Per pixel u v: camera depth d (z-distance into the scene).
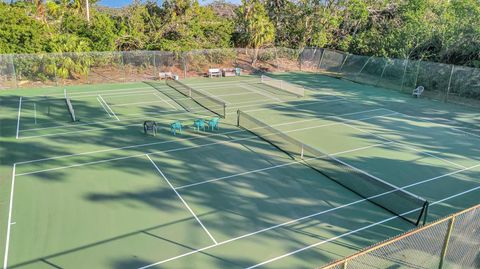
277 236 11.08
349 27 46.06
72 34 35.03
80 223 11.52
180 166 15.81
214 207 12.62
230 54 41.09
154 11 41.28
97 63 34.62
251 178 14.80
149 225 11.50
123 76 35.22
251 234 11.15
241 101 27.47
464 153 18.14
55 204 12.58
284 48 43.50
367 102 28.08
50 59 31.39
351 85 34.78
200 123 20.56
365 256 9.39
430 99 29.53
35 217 11.78
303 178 14.85
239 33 43.66
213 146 18.12
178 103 26.36
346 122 22.81
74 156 16.62
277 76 38.78
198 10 41.62
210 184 14.24
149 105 25.64
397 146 18.88
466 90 27.78
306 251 10.40
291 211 12.46
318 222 11.86
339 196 13.48
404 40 35.50
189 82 34.66
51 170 15.16
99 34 35.81
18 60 30.52
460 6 37.94
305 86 33.78
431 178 15.27
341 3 43.38
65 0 38.91
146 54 36.47
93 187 13.83
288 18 45.69
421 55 33.94
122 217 11.91
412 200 12.44
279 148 17.92
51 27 34.41
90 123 21.36
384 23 44.53
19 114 22.80
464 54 31.30
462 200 13.53
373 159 17.12
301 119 23.22
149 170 15.37
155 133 19.83
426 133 21.05
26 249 10.23
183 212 12.27
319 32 43.50
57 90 29.88
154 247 10.45
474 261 9.68
